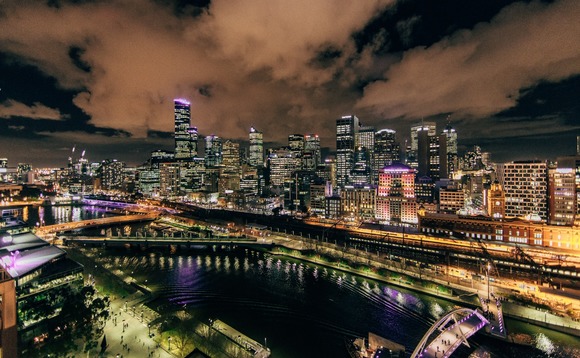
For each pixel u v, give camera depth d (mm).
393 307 159250
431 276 181250
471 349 122625
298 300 169500
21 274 129750
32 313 128875
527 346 122312
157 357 115688
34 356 112688
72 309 125438
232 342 127375
